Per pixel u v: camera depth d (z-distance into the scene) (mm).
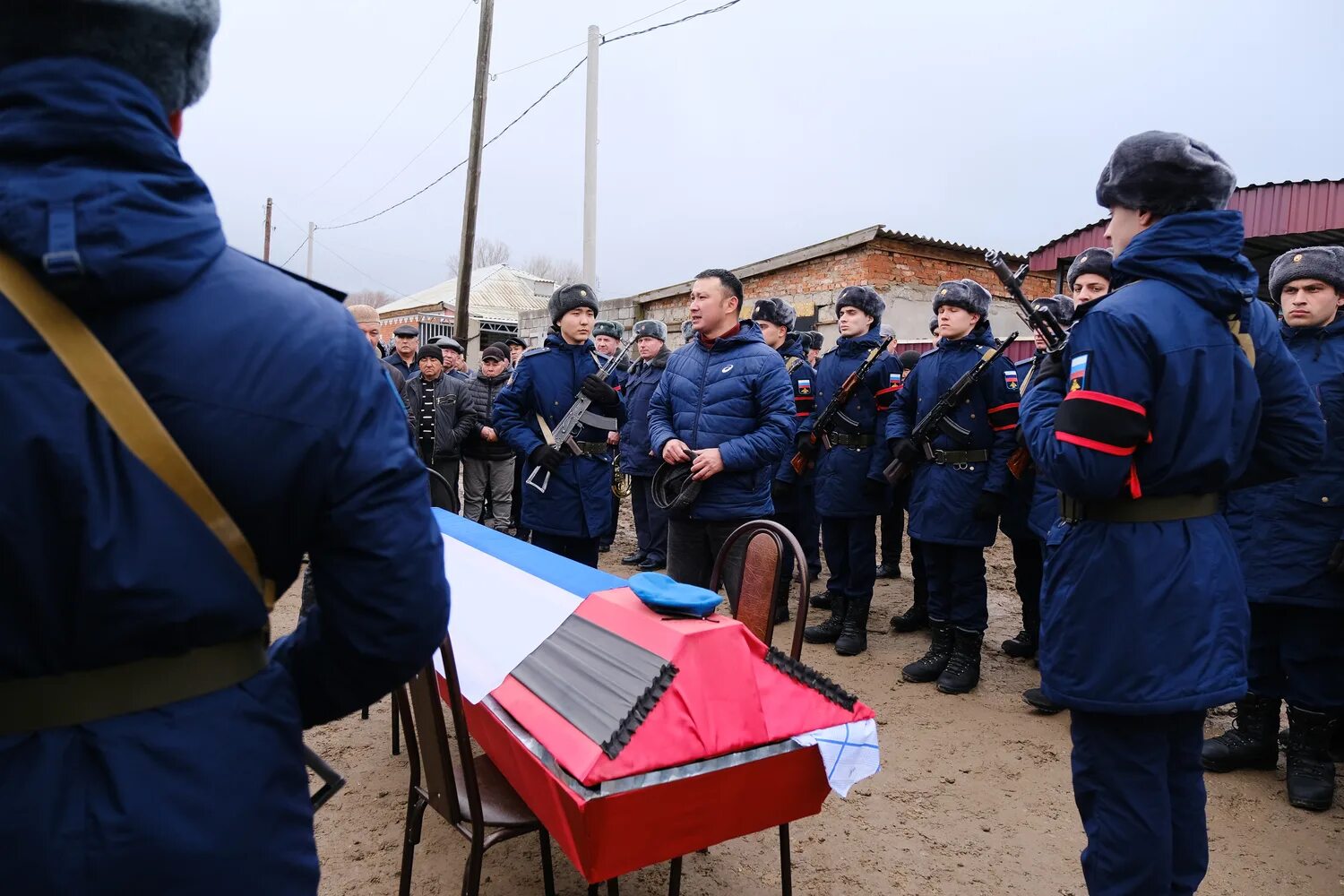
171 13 818
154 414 790
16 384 736
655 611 1862
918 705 3736
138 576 770
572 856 1565
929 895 2361
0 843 749
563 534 3881
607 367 4023
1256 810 2846
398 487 906
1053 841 2641
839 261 10805
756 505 3445
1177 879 1860
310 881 910
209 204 872
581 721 1647
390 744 3330
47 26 765
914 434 3949
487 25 10984
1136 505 1826
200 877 801
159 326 797
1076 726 1904
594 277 12664
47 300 757
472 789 1808
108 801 775
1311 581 2855
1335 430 2855
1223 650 1783
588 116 12594
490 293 34656
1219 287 1799
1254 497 3029
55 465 739
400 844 2592
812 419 4848
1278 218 8523
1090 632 1831
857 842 2627
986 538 3842
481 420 6859
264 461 828
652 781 1538
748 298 12211
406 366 7523
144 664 819
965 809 2834
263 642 931
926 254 10797
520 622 2143
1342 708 2908
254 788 858
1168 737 1840
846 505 4410
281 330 854
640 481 6422
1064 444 1798
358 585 896
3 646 762
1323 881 2441
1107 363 1759
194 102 916
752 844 2615
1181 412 1757
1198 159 1800
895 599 5566
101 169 774
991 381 3775
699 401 3496
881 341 4527
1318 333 3041
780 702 1731
